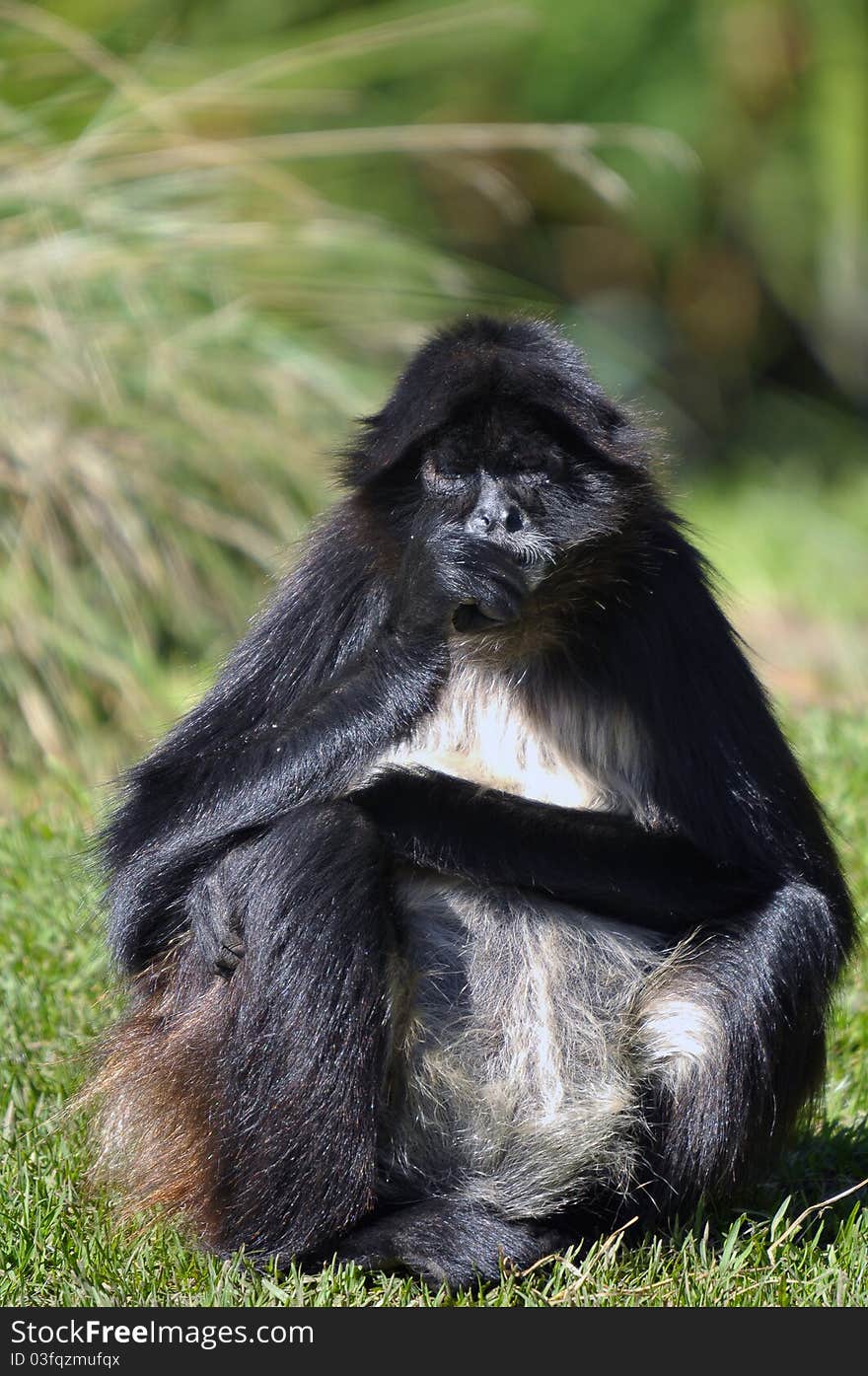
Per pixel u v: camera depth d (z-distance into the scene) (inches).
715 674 650.2
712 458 2551.7
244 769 610.5
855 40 2544.3
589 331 2268.7
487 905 617.6
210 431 1343.5
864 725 1145.4
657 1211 606.5
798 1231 622.8
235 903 590.6
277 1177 568.1
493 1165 613.3
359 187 2233.0
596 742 660.1
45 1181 634.2
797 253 2603.3
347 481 679.7
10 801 1138.7
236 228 1413.6
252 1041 568.1
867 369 2741.1
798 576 1936.5
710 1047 596.4
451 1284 565.3
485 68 2417.6
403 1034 590.6
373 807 600.1
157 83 1581.0
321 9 2159.2
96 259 1337.4
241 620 1323.8
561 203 2573.8
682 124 2488.9
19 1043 754.8
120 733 1230.3
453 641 666.2
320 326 1489.9
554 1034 612.4
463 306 1546.5
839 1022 794.8
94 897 833.5
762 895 621.3
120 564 1296.8
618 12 2475.4
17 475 1272.1
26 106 1451.8
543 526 636.1
